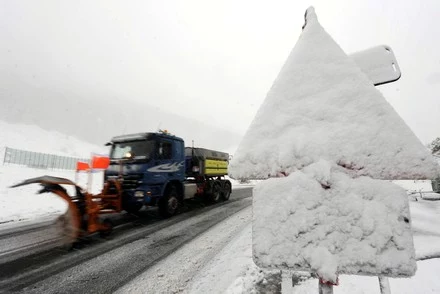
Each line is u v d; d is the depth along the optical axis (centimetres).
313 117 91
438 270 285
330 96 92
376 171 79
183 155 805
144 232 551
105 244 461
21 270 341
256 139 94
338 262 74
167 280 314
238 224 637
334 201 79
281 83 100
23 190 971
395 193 76
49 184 421
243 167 91
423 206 1002
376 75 110
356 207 77
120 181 590
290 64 102
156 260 382
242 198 1285
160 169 683
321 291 81
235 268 344
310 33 105
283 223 81
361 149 82
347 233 76
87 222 461
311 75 97
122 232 550
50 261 373
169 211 723
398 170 78
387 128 82
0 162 2373
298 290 259
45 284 302
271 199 84
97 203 487
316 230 78
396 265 71
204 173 1013
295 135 90
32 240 468
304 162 85
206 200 1081
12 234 504
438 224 552
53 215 707
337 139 85
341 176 81
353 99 89
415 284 253
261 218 83
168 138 727
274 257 79
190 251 425
